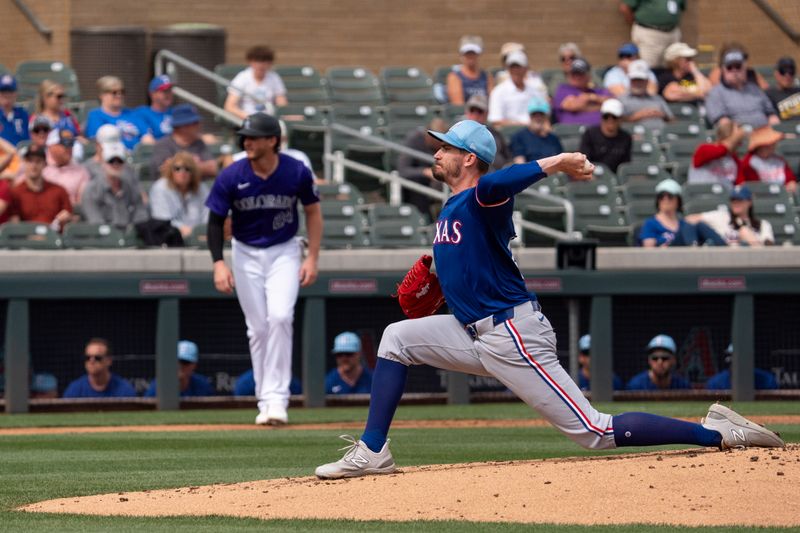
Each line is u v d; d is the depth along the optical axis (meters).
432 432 32.62
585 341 41.75
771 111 59.94
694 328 41.94
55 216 44.72
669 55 61.91
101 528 17.02
